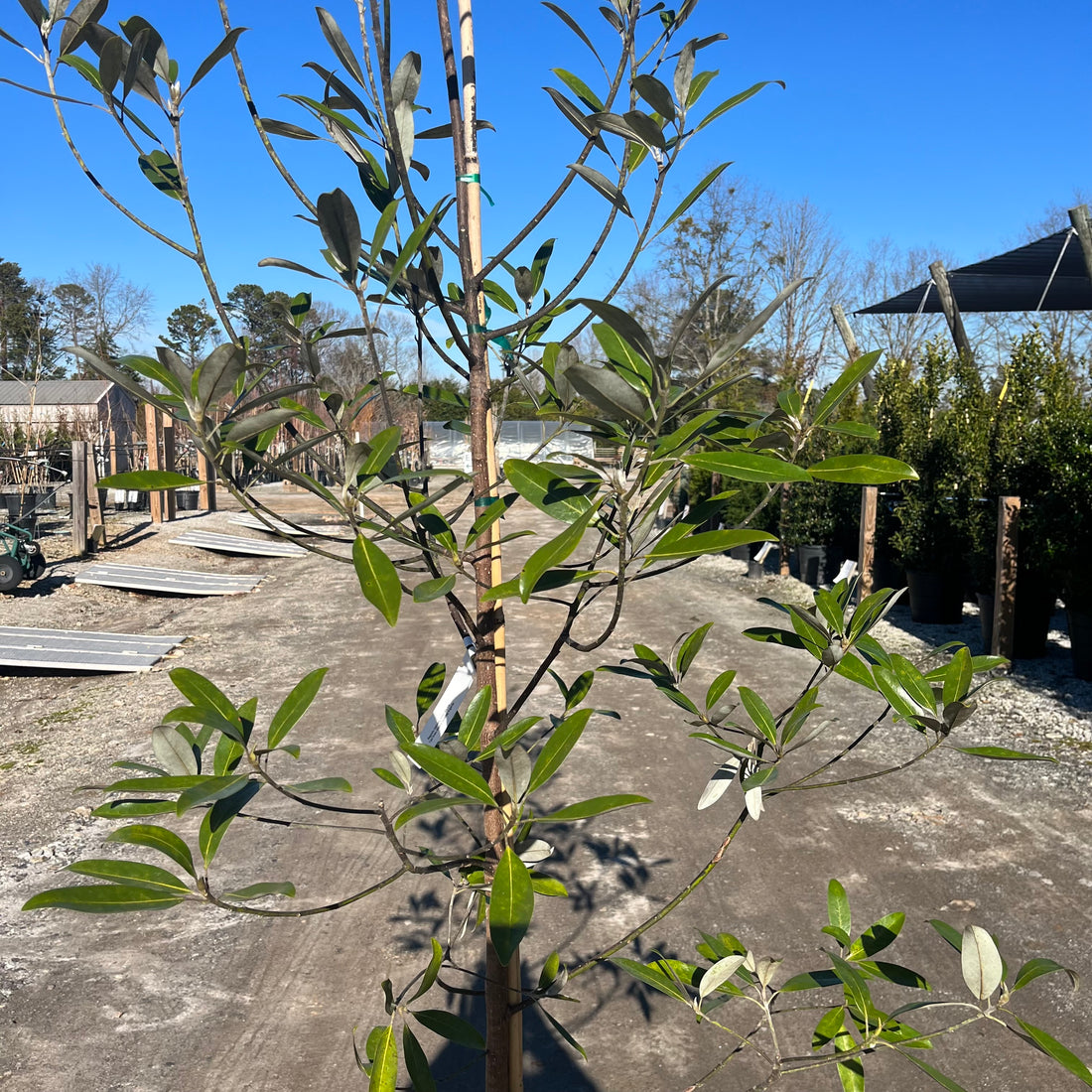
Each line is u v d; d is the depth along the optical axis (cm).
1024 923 348
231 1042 286
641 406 92
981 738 563
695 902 367
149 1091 264
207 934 352
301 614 1044
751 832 434
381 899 376
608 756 545
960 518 843
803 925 349
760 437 113
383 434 98
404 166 113
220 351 88
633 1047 282
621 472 109
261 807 474
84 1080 269
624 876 391
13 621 950
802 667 755
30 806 476
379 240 98
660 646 838
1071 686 664
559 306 124
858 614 116
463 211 129
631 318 82
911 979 119
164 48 116
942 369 934
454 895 123
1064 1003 301
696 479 1414
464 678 136
